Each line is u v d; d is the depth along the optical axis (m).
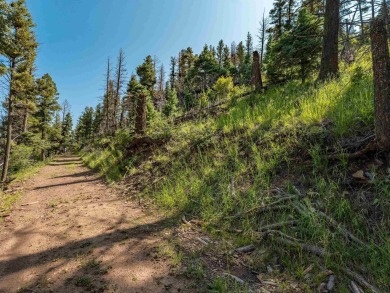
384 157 4.16
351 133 4.99
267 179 5.25
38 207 6.90
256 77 12.99
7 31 16.20
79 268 3.49
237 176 5.90
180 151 9.12
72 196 8.02
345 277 2.93
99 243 4.26
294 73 12.05
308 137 5.58
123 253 3.88
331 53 9.21
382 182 3.77
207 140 8.50
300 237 3.72
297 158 5.33
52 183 11.11
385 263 2.94
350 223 3.64
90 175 12.83
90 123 65.19
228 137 8.10
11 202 7.53
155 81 46.66
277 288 2.92
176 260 3.58
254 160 6.15
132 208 6.25
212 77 41.22
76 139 77.81
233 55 64.44
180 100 34.41
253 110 9.31
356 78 7.10
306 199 4.11
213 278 3.17
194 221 4.93
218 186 5.96
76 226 5.11
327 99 6.66
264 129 7.25
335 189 4.12
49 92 34.97
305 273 3.10
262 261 3.47
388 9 5.04
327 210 3.90
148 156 10.78
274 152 5.88
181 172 7.50
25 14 17.56
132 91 35.38
